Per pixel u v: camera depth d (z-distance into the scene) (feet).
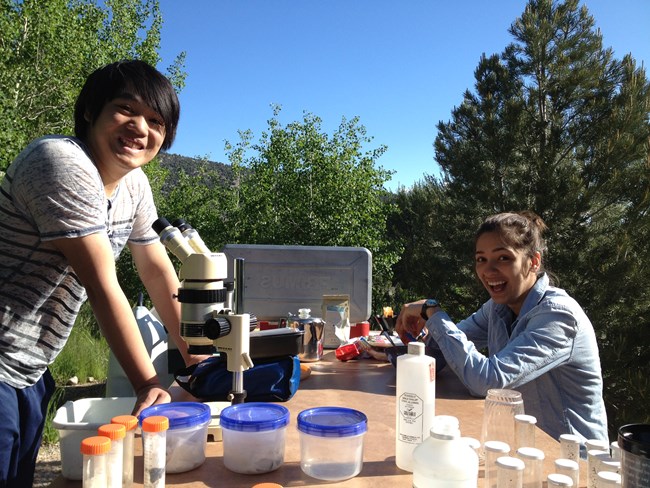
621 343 22.39
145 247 6.26
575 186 26.94
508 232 6.80
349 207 35.63
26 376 4.98
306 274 8.72
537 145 29.73
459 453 3.01
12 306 4.76
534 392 6.43
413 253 35.94
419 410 3.68
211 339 4.53
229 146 41.86
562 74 29.22
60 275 4.87
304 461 3.66
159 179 51.60
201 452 3.77
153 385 4.51
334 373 6.77
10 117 27.66
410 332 7.43
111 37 46.42
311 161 37.11
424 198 40.06
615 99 28.09
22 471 5.17
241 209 38.99
